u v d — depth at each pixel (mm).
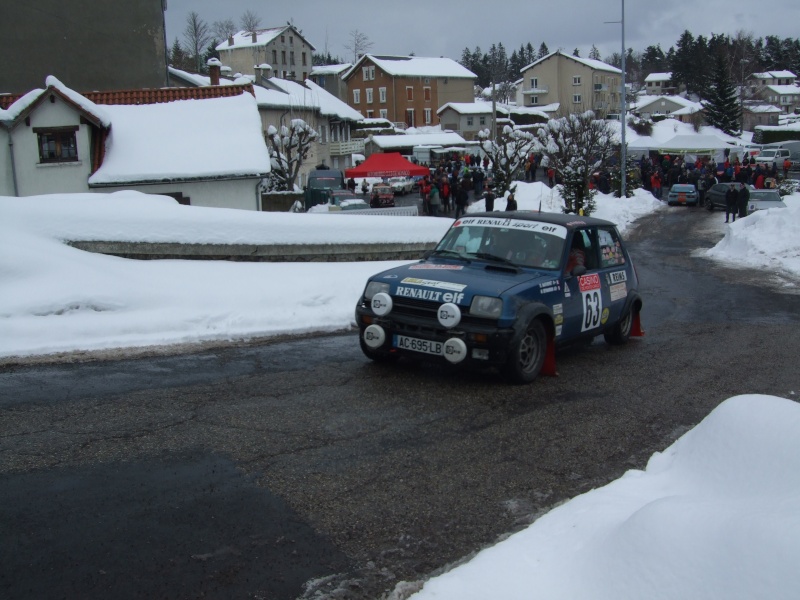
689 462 4605
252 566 3918
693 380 8117
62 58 32469
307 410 6562
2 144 24469
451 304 7168
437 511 4660
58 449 5492
